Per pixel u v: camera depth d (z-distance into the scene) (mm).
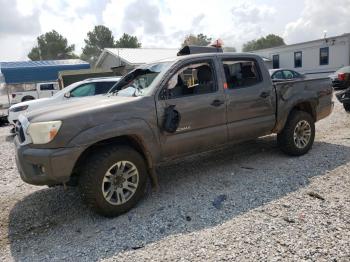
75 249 3309
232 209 3857
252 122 5094
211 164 5668
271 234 3227
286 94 5477
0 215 4281
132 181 4062
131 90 4668
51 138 3568
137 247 3229
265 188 4387
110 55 35094
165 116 4219
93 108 3826
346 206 3686
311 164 5215
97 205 3771
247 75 5137
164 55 34531
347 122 8781
